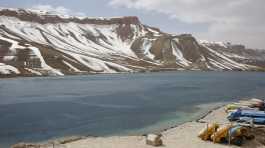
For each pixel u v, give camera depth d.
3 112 65.62
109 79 192.38
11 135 45.22
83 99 88.69
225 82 167.50
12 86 134.25
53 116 60.91
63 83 154.88
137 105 76.12
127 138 40.84
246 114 53.34
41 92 108.88
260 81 179.25
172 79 194.62
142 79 193.00
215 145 36.78
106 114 63.12
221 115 59.31
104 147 35.75
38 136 44.59
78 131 47.75
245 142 37.91
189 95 99.25
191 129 46.28
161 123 53.62
